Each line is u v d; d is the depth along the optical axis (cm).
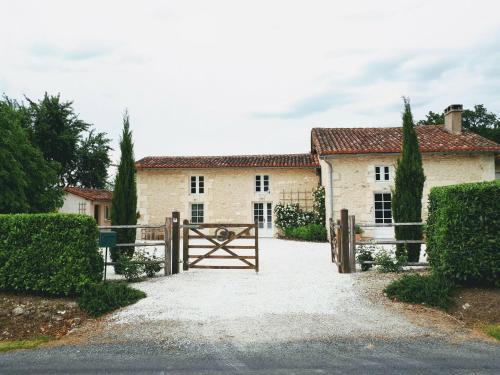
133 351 439
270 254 1234
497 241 603
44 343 487
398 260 804
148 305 612
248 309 588
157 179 2019
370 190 1546
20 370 391
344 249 846
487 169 1509
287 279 797
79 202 2327
